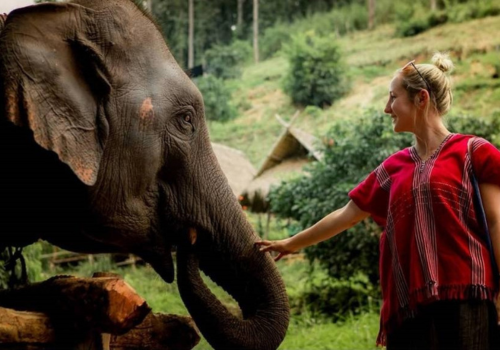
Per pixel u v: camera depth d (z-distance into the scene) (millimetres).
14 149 3420
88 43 3410
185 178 3768
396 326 3438
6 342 2975
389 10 33250
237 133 28703
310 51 28359
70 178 3451
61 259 15383
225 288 3990
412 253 3357
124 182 3543
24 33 3238
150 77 3607
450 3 30672
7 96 3102
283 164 18266
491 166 3363
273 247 3934
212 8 36094
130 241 3709
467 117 12297
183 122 3721
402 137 11672
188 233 3805
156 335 3729
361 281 11836
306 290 12406
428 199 3377
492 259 3334
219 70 33719
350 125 12641
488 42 27781
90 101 3346
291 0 36688
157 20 3867
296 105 28922
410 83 3586
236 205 3947
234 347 3738
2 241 3758
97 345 3352
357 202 3746
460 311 3260
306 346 9109
